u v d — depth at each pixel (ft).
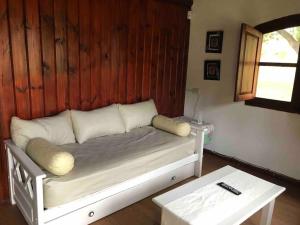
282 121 10.88
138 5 10.96
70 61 9.34
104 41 10.18
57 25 8.75
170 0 12.15
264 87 11.50
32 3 8.09
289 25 10.26
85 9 9.34
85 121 9.25
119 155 8.37
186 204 6.29
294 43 10.37
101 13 9.83
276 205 9.20
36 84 8.70
